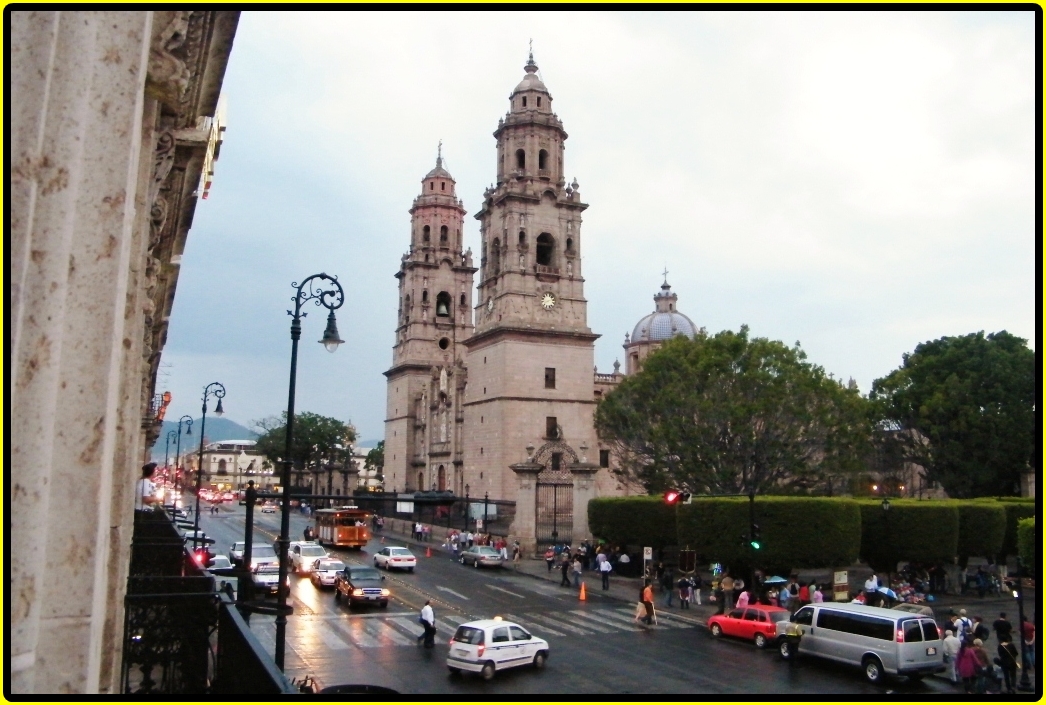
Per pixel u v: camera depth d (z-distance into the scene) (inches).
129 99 180.1
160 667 442.6
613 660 1059.3
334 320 889.5
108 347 175.3
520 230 3090.6
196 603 430.9
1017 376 2367.1
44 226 147.6
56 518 169.5
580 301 3129.9
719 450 2059.5
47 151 149.3
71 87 153.1
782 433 2026.3
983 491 2455.7
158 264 446.6
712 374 2086.6
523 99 3208.7
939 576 1690.5
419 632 1224.8
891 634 949.2
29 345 144.5
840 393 2060.8
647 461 2455.7
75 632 169.6
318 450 5014.8
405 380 3973.9
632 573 1916.8
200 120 410.9
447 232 4153.5
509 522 2691.9
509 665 971.3
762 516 1524.4
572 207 3169.3
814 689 922.7
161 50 268.5
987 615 1432.1
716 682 948.6
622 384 2381.9
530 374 3011.8
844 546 1507.1
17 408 143.6
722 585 1411.2
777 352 2097.7
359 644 1130.7
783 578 1573.6
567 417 3038.9
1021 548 1318.9
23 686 141.4
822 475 2081.7
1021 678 889.5
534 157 3139.8
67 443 170.9
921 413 2417.6
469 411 3211.1
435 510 3105.3
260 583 1497.3
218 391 1819.6
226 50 328.2
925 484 3097.9
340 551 2460.6
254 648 327.6
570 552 2070.6
